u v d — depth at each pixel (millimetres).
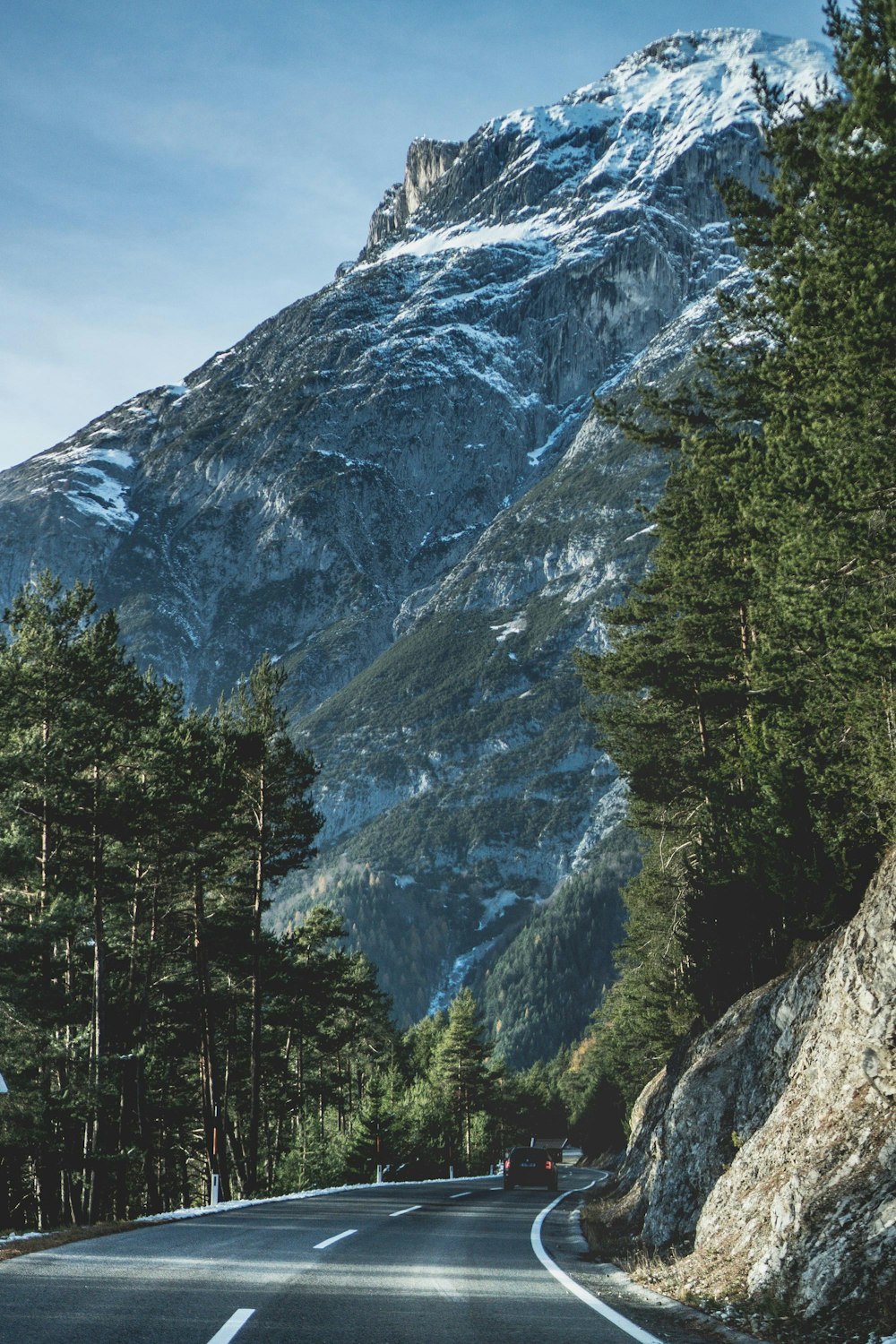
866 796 17625
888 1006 13117
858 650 15898
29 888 30531
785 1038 17906
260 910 39062
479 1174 95500
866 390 14664
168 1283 10773
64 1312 8734
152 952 37344
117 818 31953
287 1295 10211
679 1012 42188
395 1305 9914
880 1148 11148
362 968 73375
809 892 19328
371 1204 28406
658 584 35156
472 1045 93125
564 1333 8656
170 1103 40594
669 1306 10922
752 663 20156
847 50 14180
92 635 33188
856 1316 9141
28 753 29062
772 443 17625
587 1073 125438
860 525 15492
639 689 35719
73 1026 33625
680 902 29672
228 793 36062
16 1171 32719
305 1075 65312
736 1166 15195
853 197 14328
